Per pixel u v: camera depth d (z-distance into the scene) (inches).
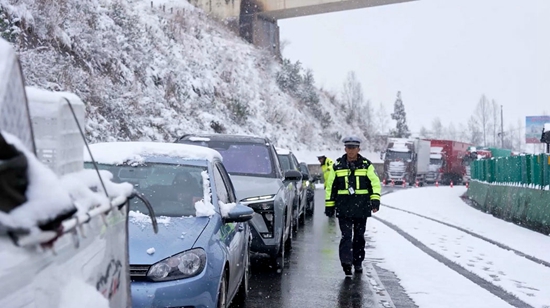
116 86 1067.9
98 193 116.8
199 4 2566.4
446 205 1150.3
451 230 690.8
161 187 271.0
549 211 636.1
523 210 735.1
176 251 223.1
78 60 1001.5
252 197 402.3
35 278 84.0
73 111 109.7
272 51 2655.0
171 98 1366.9
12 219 77.1
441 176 2657.5
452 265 447.8
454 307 318.0
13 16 832.3
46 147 100.9
